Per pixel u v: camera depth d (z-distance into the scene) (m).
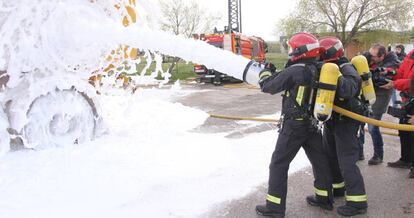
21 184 4.36
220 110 9.88
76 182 4.43
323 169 3.93
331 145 4.20
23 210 3.77
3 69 5.22
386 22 28.50
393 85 4.96
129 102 6.95
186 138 6.38
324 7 29.09
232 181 4.61
